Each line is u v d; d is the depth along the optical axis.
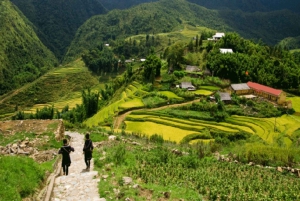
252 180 25.03
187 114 84.50
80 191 16.50
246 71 119.00
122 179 18.05
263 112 89.00
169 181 20.45
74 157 27.38
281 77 120.19
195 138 69.56
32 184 16.02
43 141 29.98
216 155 36.47
